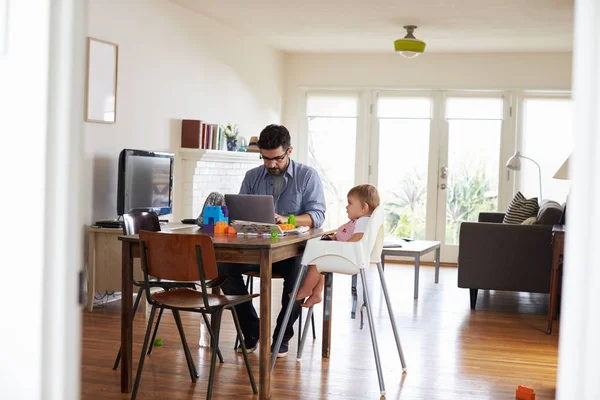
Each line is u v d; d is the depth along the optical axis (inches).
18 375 52.5
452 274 325.1
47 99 51.5
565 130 355.6
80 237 54.2
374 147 373.7
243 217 149.7
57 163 52.1
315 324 207.6
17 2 51.9
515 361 172.2
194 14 276.2
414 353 177.2
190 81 275.1
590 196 44.3
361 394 141.9
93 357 162.4
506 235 234.8
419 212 371.6
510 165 329.4
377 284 288.7
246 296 136.6
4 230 52.4
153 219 152.7
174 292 137.7
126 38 231.5
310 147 380.5
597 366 43.9
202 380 147.0
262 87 348.8
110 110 222.8
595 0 44.1
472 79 360.8
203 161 274.4
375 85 370.9
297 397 138.3
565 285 45.3
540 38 312.2
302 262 146.1
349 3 252.4
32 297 52.1
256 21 293.1
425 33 306.5
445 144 366.3
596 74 44.1
